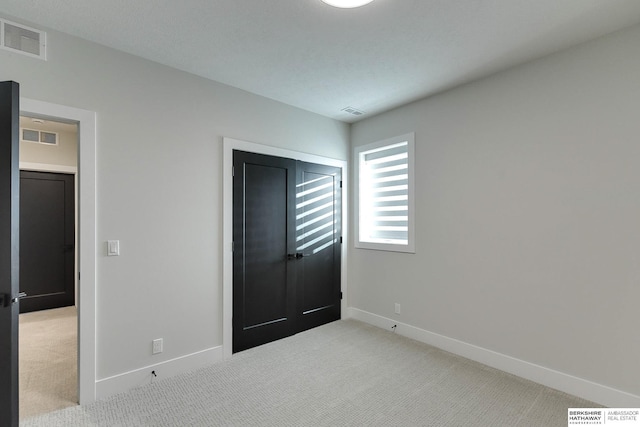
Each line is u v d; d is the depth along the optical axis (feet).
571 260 7.55
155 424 6.39
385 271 11.92
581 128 7.41
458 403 7.11
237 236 9.86
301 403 7.12
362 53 7.88
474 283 9.36
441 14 6.35
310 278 11.94
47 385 7.88
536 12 6.28
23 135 13.61
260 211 10.45
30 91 6.66
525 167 8.34
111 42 7.45
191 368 8.77
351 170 13.41
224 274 9.50
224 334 9.46
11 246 5.24
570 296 7.56
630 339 6.74
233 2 6.03
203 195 9.16
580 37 7.16
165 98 8.50
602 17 6.44
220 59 8.23
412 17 6.45
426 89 10.02
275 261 10.81
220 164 9.52
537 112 8.13
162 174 8.41
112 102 7.66
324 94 10.43
